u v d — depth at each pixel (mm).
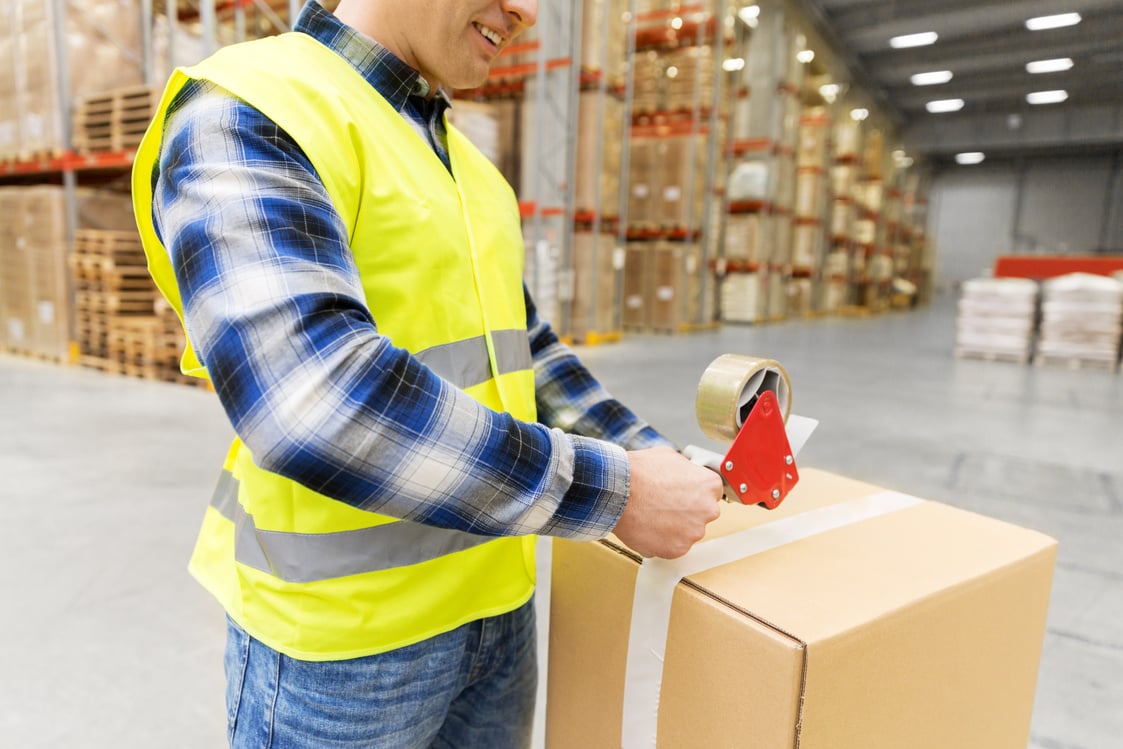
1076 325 7578
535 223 7031
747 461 732
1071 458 3977
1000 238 27453
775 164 12844
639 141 9820
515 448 575
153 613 2123
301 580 673
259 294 521
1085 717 1764
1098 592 2393
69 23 5664
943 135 25328
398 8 714
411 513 556
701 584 699
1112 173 25141
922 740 727
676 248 9750
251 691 728
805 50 14750
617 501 630
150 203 679
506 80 7711
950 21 16188
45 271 5973
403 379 541
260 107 578
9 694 1747
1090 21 16141
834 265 16438
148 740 1610
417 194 686
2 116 6129
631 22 8148
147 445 3748
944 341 10219
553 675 900
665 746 721
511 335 817
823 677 603
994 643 786
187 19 6648
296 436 507
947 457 3938
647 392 5371
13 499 2967
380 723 724
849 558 770
